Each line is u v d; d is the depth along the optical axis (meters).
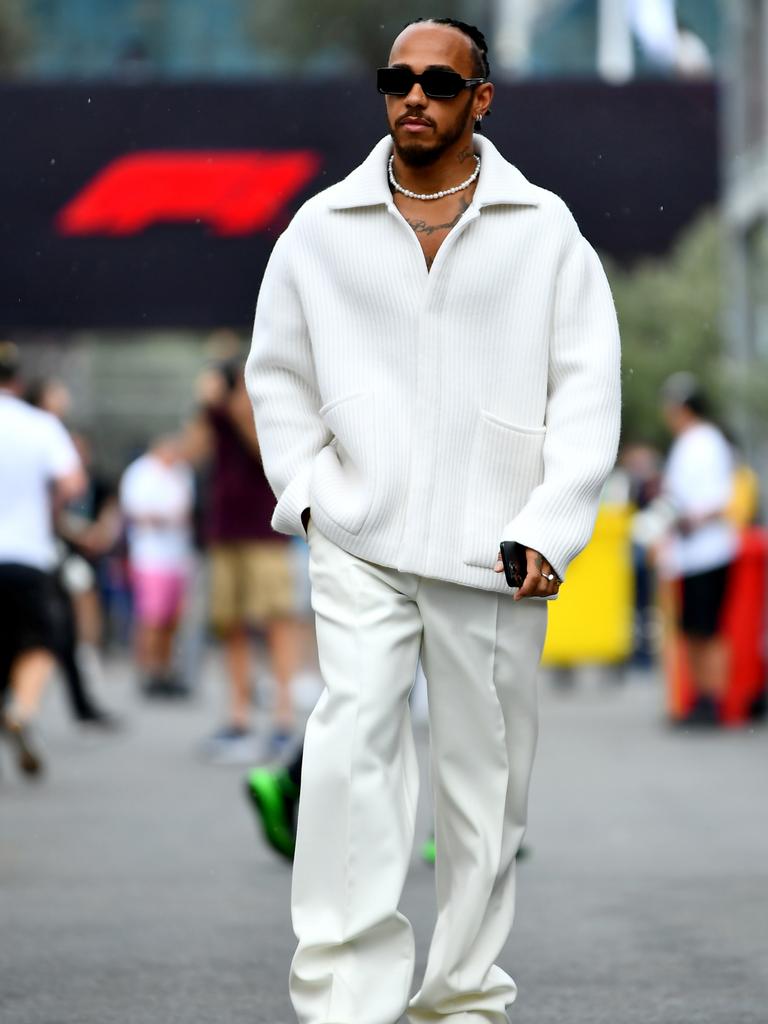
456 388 11.23
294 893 11.02
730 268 52.72
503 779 11.45
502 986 11.55
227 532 29.88
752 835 21.95
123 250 51.31
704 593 34.69
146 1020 13.45
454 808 11.44
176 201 51.31
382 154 11.40
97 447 112.88
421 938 16.09
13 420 27.75
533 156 50.25
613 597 44.16
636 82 50.34
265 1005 13.90
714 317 84.88
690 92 50.56
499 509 11.28
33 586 27.64
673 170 50.50
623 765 29.09
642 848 21.06
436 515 11.18
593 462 11.08
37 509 27.81
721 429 36.06
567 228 11.33
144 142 51.22
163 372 114.19
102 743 33.44
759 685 35.31
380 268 11.26
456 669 11.34
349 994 10.77
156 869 19.92
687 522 34.66
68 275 51.34
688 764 29.17
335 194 11.41
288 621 30.05
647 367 86.06
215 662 58.53
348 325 11.34
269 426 11.69
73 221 51.25
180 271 51.34
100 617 63.03
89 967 15.21
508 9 89.44
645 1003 13.88
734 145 50.59
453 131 11.23
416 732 32.47
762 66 52.78
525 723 11.55
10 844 21.70
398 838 11.01
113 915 17.39
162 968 15.16
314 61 111.12
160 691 44.62
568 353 11.27
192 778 28.03
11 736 27.36
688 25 63.62
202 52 109.00
